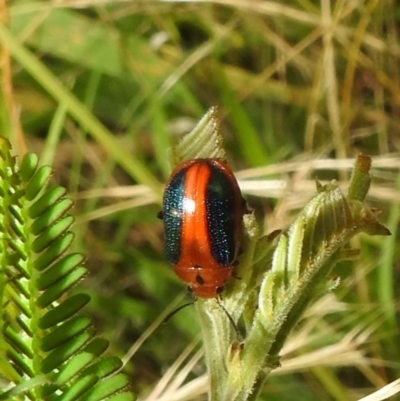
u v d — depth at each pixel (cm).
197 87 12
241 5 11
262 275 7
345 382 11
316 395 10
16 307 6
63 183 12
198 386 9
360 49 12
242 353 7
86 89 12
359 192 7
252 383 7
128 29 12
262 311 7
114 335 11
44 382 6
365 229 7
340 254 7
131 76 12
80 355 6
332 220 7
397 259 10
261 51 12
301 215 7
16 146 10
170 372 10
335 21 11
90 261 11
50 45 12
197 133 7
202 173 7
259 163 11
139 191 11
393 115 12
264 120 12
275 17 12
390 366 10
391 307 10
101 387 6
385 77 11
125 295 11
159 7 12
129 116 12
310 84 12
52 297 6
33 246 6
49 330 6
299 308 7
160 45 12
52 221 6
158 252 12
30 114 12
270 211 11
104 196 11
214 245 8
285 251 7
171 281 11
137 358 11
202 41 12
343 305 10
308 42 11
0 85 11
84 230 11
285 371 10
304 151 12
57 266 6
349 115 11
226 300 7
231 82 12
